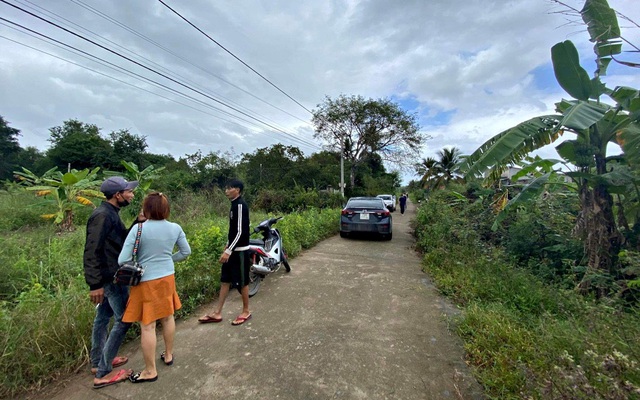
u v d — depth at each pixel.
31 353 2.28
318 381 2.26
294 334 3.01
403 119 25.44
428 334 3.02
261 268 3.99
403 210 18.62
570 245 4.71
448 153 30.27
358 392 2.14
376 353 2.66
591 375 1.71
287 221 7.61
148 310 2.25
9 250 4.78
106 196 2.36
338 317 3.42
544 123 4.44
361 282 4.70
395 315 3.48
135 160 27.91
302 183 22.19
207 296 3.90
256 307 3.71
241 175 16.72
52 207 8.66
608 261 3.97
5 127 30.97
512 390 2.05
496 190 7.84
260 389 2.17
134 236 2.23
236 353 2.65
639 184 3.94
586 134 4.45
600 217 4.11
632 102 4.02
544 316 2.92
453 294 4.05
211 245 4.76
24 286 3.54
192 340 2.88
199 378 2.30
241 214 3.24
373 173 38.53
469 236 6.25
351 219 8.34
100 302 2.18
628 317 2.56
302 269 5.44
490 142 4.88
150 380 2.26
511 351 2.41
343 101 25.39
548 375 1.84
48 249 4.53
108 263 2.26
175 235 2.45
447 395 2.12
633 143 4.09
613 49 4.34
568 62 4.43
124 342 2.86
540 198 6.05
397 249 7.31
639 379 1.61
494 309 3.18
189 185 15.44
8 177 30.55
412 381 2.27
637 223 4.28
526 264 5.04
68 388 2.19
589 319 2.49
